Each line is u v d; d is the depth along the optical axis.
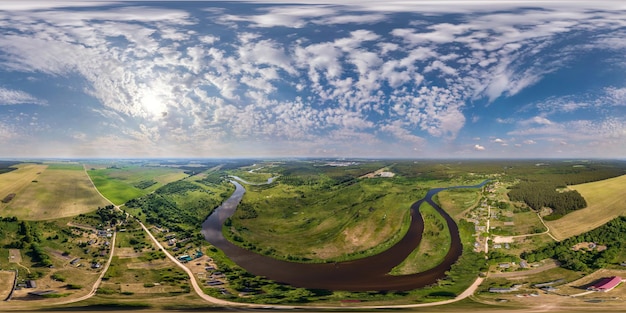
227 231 183.50
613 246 136.75
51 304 106.25
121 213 190.38
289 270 142.12
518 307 102.88
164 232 175.88
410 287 124.38
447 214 185.12
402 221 179.12
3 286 116.62
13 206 169.25
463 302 109.75
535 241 148.62
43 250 139.75
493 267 135.62
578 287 116.50
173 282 127.69
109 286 121.81
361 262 147.12
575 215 163.38
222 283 128.88
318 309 105.44
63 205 183.50
